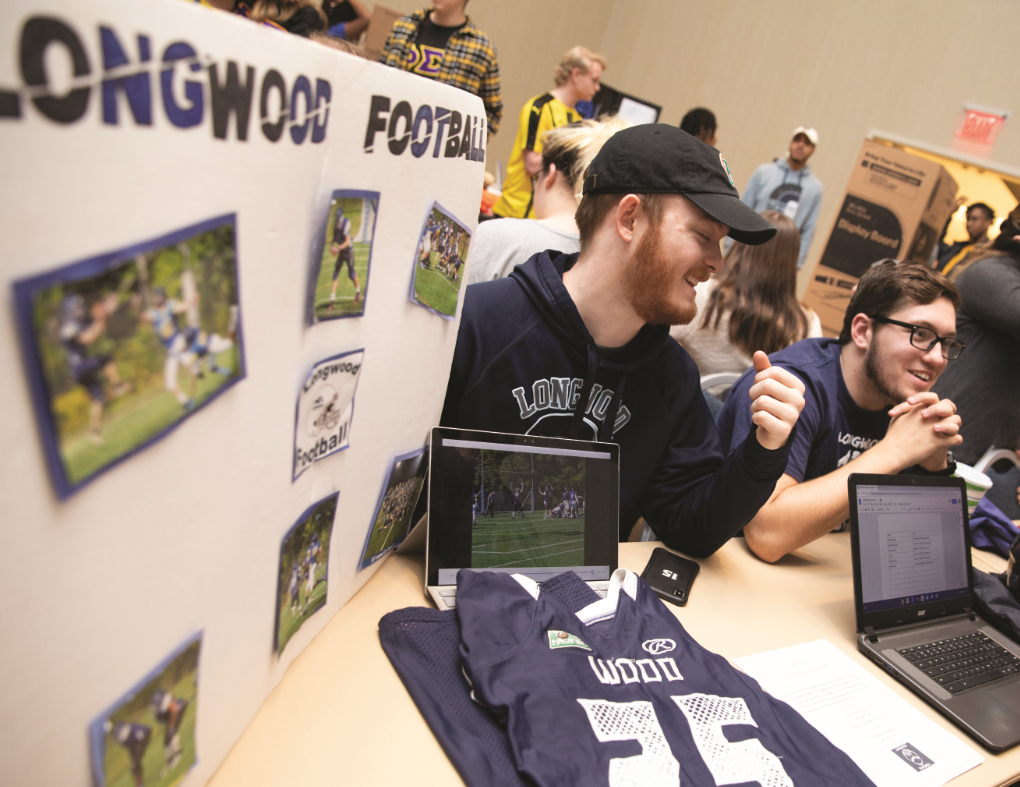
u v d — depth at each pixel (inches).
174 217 14.1
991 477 82.4
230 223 16.1
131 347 13.7
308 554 26.8
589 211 43.4
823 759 29.9
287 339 20.5
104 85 11.6
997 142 203.0
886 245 173.2
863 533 44.4
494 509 37.2
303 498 24.7
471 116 30.0
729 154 257.8
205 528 18.2
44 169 10.9
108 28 11.5
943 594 48.3
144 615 16.3
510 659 29.1
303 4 52.3
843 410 60.6
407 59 127.9
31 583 12.6
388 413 30.4
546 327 44.8
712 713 29.7
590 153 64.9
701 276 41.7
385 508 33.6
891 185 170.2
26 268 11.0
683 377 50.2
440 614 32.2
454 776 25.2
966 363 86.5
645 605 36.7
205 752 21.6
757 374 43.6
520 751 25.2
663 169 39.9
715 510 45.4
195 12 13.4
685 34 263.6
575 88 144.9
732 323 77.6
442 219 29.9
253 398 19.3
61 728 14.4
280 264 19.1
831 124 232.8
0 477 11.4
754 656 38.4
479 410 44.4
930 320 55.6
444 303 32.6
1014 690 41.4
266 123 16.5
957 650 44.1
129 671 16.3
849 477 44.9
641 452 48.9
